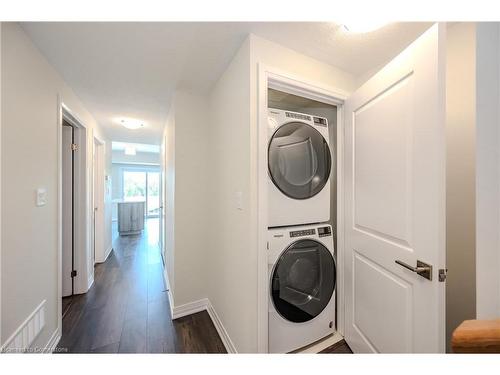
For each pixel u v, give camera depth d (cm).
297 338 140
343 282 153
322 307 148
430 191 88
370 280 126
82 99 210
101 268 306
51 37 121
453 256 120
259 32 118
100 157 325
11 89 105
